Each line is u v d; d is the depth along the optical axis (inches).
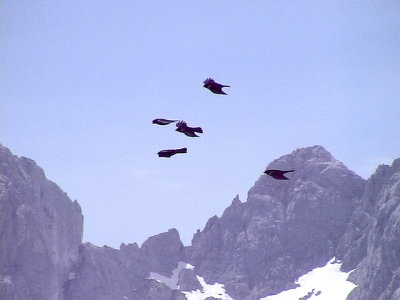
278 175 2970.0
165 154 3041.3
